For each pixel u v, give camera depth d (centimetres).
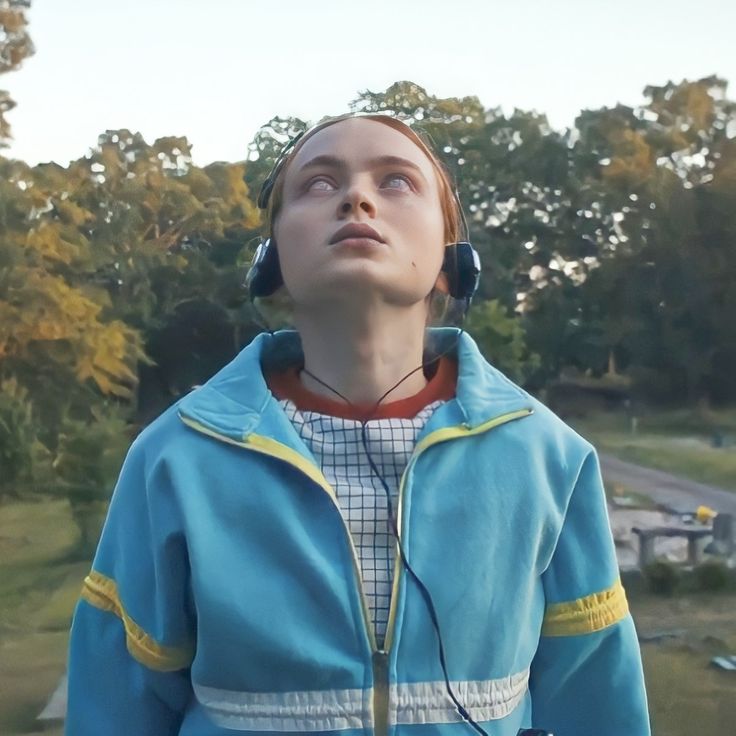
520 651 134
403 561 129
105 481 1047
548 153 3394
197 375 1944
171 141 2178
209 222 2028
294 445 133
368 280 132
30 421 1287
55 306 1498
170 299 2006
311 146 141
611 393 3128
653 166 3238
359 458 137
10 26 1605
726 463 1723
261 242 158
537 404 146
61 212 1775
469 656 129
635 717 144
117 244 2089
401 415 141
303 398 143
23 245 1561
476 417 137
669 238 3100
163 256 2058
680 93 3256
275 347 153
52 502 1228
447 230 151
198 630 128
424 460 134
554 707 146
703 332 3059
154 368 1938
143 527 137
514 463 136
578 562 141
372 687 125
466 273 150
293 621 125
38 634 696
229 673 126
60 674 582
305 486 132
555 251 3403
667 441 2239
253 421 135
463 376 143
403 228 135
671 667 583
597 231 3372
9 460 1233
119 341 1573
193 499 130
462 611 128
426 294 141
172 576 132
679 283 3091
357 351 139
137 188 2141
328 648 125
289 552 128
